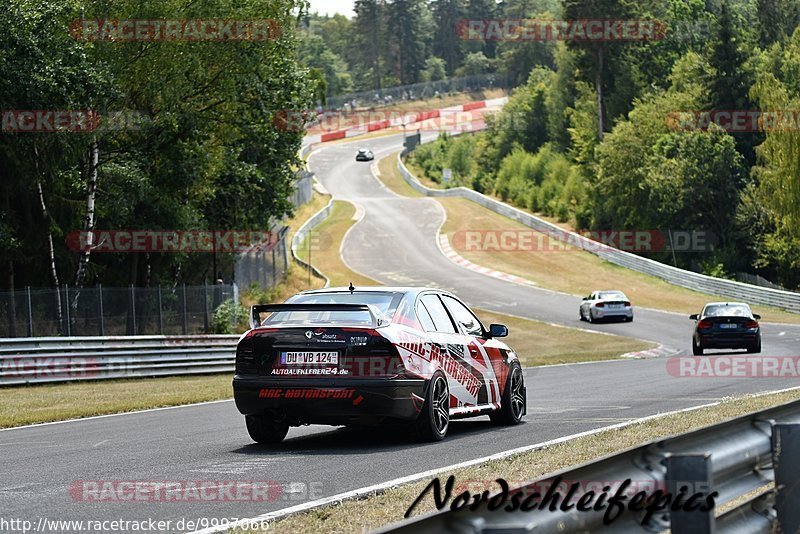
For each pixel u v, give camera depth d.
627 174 124.88
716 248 121.44
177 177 57.88
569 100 187.62
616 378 33.56
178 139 57.22
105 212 54.53
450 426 20.12
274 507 11.46
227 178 68.00
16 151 46.59
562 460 14.06
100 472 14.30
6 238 46.88
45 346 37.03
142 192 55.00
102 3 50.91
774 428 7.94
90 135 47.97
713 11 197.38
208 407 26.55
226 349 45.25
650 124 128.00
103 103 47.97
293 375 16.55
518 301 90.69
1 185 47.31
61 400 29.64
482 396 18.73
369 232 133.62
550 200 155.00
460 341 18.36
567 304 89.31
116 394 31.88
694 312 86.00
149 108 54.84
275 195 71.88
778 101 98.94
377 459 15.15
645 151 126.06
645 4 175.38
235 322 55.00
